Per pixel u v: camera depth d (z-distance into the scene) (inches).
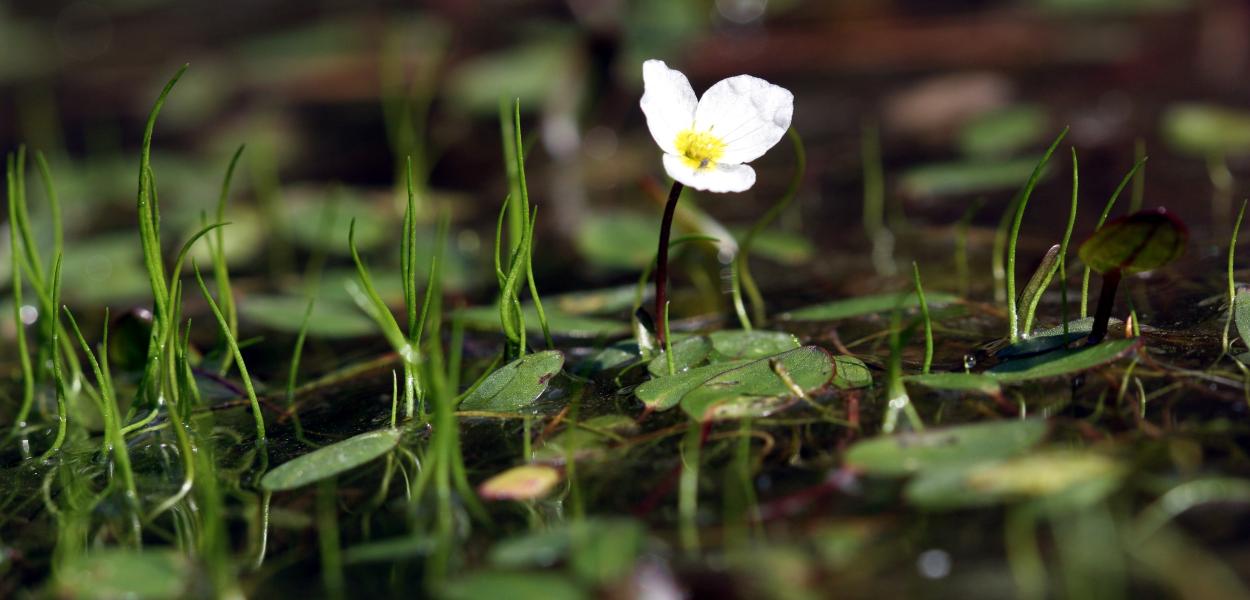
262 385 11.8
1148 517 10.0
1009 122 15.4
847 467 10.3
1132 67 18.0
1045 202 13.6
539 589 9.9
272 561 10.3
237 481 10.8
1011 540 10.0
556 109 18.1
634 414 11.0
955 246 13.1
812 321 11.9
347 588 10.1
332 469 10.7
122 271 13.9
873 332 11.7
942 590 9.8
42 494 10.9
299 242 14.4
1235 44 18.1
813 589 9.9
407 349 11.1
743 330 11.5
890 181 14.6
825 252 13.3
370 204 15.6
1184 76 17.2
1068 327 11.2
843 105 18.3
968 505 10.1
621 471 10.6
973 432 10.4
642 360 11.5
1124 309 11.6
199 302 13.3
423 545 10.2
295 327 12.3
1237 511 10.0
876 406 10.8
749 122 11.0
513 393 11.1
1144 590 9.8
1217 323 11.3
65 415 11.2
